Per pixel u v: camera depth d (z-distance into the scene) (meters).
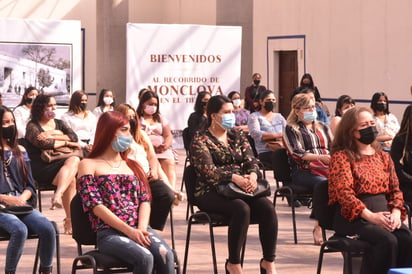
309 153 8.66
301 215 10.31
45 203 11.17
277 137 11.19
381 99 11.15
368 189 6.36
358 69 20.75
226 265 6.81
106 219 5.72
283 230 9.34
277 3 23.47
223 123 7.05
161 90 15.48
